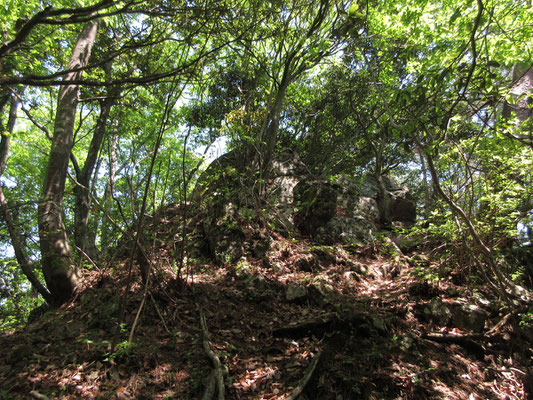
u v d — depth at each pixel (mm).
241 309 4574
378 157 9102
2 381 3172
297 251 6164
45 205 5066
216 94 10484
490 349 4082
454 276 5223
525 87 6578
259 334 4059
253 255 5984
